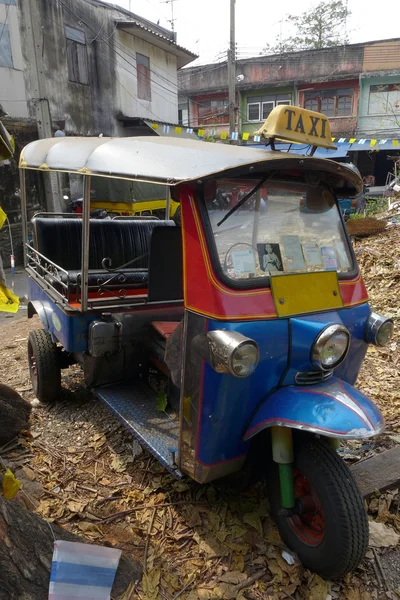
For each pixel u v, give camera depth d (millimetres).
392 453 3219
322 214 2809
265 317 2275
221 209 2416
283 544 2570
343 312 2555
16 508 2141
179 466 2611
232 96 17703
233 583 2332
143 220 5074
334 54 21891
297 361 2348
